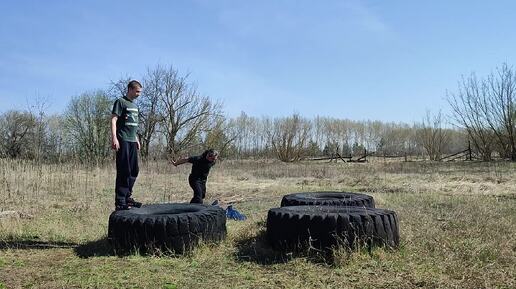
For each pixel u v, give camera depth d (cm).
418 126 5006
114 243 646
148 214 667
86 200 1202
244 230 759
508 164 2770
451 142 4550
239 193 1477
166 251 619
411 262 564
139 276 524
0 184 1417
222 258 606
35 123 2798
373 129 5841
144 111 3766
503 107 3347
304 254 598
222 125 3966
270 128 4441
